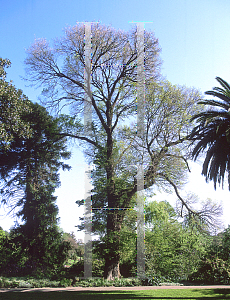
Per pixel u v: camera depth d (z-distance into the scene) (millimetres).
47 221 19828
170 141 18250
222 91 18281
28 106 20359
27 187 20266
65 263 19188
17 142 20781
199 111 18922
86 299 9266
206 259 15500
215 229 17547
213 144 17891
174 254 16688
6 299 9383
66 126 20750
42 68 20344
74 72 19641
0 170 20625
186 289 11500
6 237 19578
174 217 18906
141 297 9578
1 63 18297
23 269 17734
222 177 17781
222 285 13516
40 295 10281
